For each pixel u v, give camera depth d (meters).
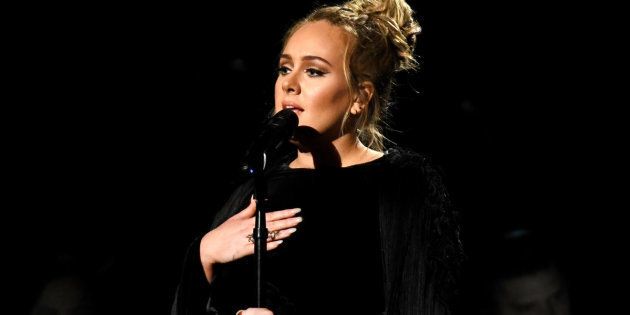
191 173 13.13
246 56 13.26
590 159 13.36
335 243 6.23
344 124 6.46
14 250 11.82
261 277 5.55
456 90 13.41
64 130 13.12
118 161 13.14
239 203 6.76
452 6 13.34
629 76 13.36
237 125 13.20
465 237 12.13
